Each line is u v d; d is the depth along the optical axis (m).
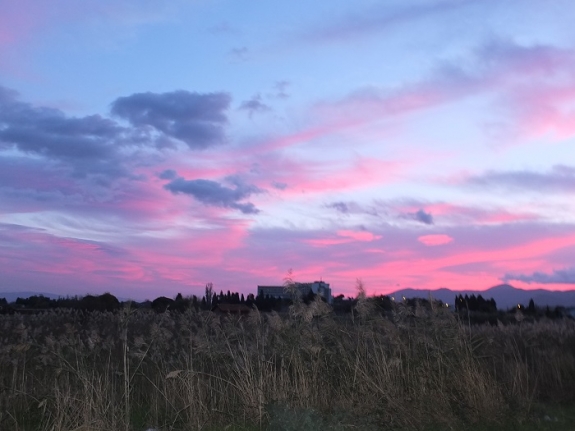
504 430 11.98
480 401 12.65
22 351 13.19
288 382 12.80
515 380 14.11
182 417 12.16
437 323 14.16
